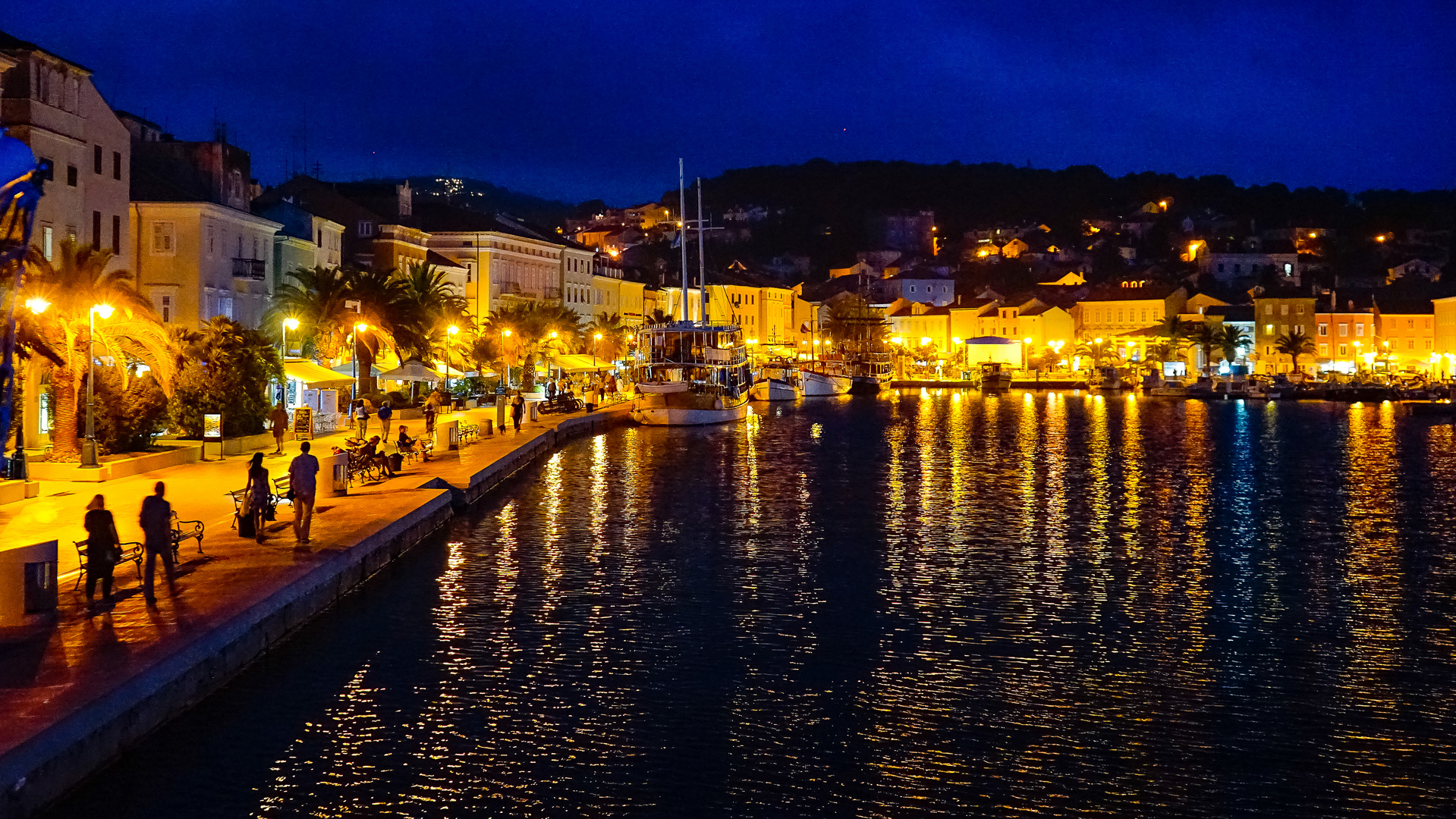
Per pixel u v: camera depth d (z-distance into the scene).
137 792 17.56
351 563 28.75
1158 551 36.53
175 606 22.31
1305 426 99.12
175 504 35.72
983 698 22.12
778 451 73.44
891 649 25.22
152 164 78.12
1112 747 19.77
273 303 85.94
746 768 18.84
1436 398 132.38
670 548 36.75
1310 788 18.22
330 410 70.81
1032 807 17.58
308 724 20.20
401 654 24.42
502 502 47.16
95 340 45.25
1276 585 31.55
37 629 20.58
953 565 34.22
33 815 15.40
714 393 100.69
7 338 17.48
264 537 29.70
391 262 116.06
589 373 138.25
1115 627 27.14
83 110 61.91
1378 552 36.47
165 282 72.62
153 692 18.48
